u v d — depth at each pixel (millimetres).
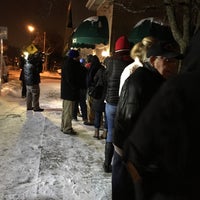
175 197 1279
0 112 9312
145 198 1458
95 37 12766
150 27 10398
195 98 1235
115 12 12227
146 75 2506
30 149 5730
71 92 6754
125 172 2723
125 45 4297
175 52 2432
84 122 8102
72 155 5516
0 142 6105
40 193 3961
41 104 11266
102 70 6184
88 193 4035
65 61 6816
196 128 1210
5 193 3920
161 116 1276
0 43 13688
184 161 1218
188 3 6367
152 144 1316
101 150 5898
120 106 2586
